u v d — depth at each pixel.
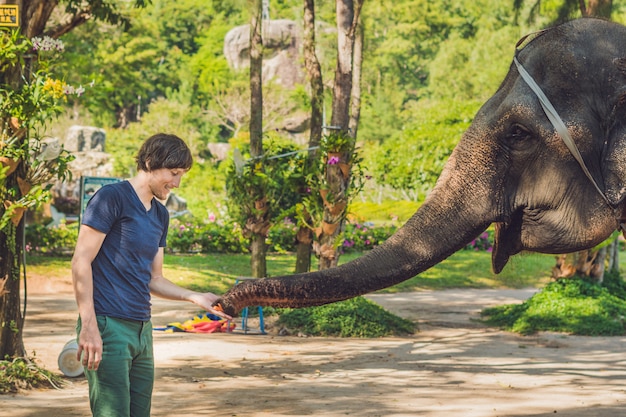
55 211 28.11
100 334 4.54
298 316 13.48
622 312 14.58
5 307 9.04
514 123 4.61
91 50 37.91
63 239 23.16
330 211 13.45
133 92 60.69
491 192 4.62
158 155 4.70
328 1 24.34
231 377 9.61
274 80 52.78
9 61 8.78
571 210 4.56
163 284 4.94
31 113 8.66
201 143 53.66
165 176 4.72
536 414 7.92
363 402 8.38
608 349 12.36
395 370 10.27
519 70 4.66
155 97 67.12
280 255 25.22
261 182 14.61
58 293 17.94
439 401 8.46
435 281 21.94
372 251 4.49
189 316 14.91
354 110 17.28
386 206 37.41
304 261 14.70
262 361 10.69
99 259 4.63
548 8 25.56
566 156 4.54
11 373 8.72
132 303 4.64
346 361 10.85
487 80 51.56
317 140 15.24
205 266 21.69
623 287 16.73
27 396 8.41
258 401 8.34
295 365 10.47
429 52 62.34
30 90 8.65
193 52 72.12
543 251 4.66
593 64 4.57
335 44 26.59
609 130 4.52
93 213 4.59
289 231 26.05
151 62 50.88
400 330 13.63
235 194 15.03
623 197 4.48
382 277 4.38
